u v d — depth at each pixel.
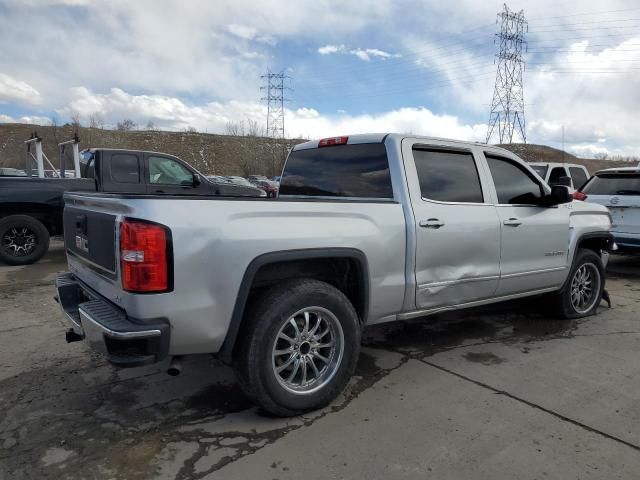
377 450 2.87
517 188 4.70
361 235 3.45
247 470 2.68
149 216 2.69
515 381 3.83
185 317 2.80
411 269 3.79
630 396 3.58
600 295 5.66
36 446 2.91
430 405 3.42
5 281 7.42
